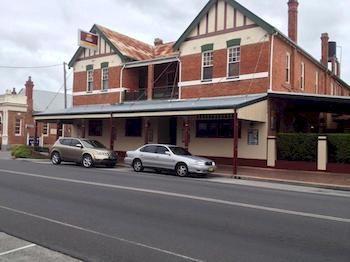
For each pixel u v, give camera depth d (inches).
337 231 329.7
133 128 1214.3
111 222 349.4
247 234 315.6
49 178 641.0
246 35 965.8
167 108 926.4
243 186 646.5
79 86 1360.7
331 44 1514.5
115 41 1285.7
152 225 340.5
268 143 912.9
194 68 1058.7
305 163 862.5
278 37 956.0
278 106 957.2
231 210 408.8
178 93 1095.6
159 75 1208.8
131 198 467.5
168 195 494.6
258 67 941.8
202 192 533.6
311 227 342.3
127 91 1229.7
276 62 951.0
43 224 339.9
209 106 853.2
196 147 1050.7
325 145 836.6
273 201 477.4
